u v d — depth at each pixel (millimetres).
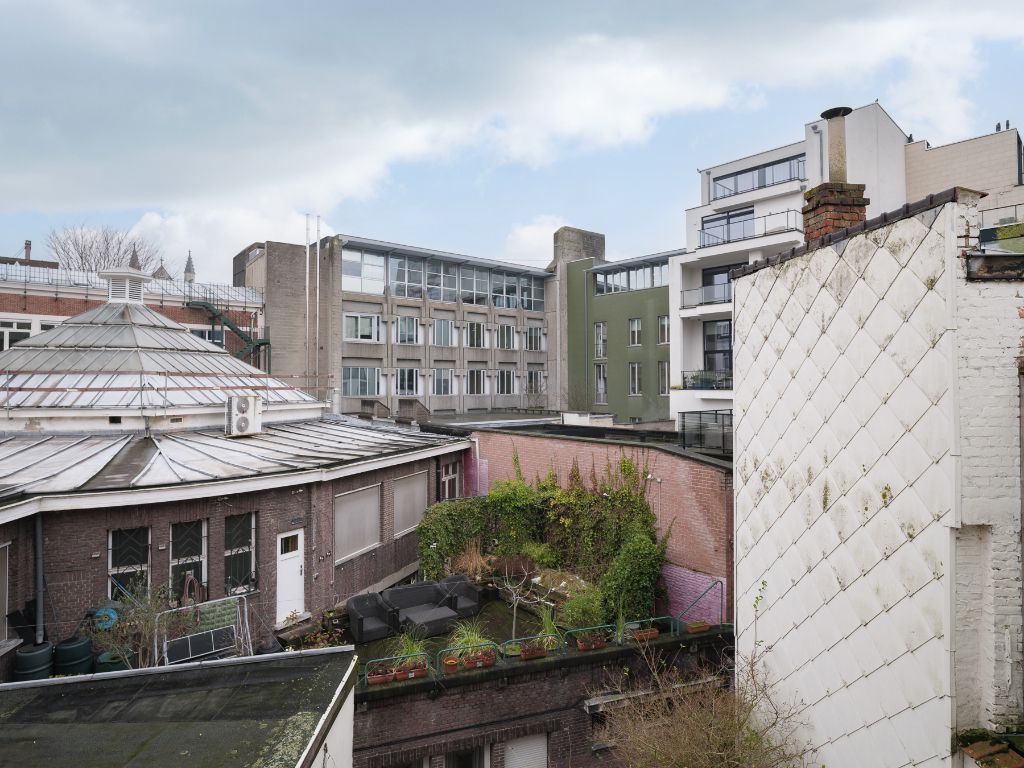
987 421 5789
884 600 6750
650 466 15531
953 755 5789
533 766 11773
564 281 51312
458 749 11203
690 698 9688
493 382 48312
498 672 11477
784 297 8867
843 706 7422
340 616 14484
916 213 6285
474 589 15234
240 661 7969
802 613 8305
